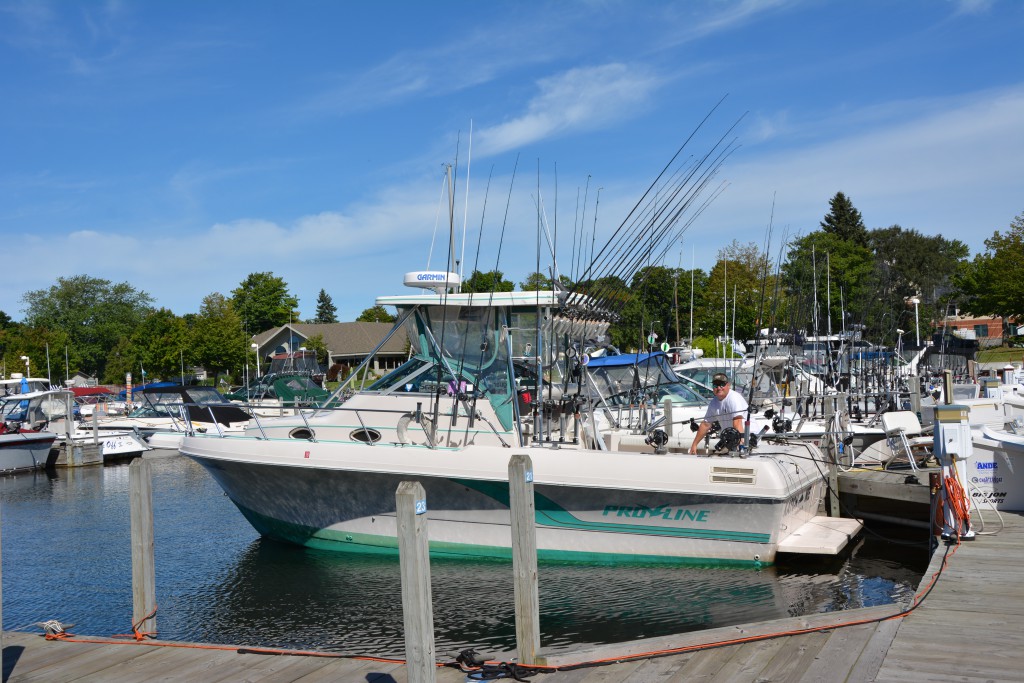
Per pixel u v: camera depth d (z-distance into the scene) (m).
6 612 9.25
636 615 8.05
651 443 9.75
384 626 8.27
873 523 10.70
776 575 8.97
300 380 27.94
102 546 12.42
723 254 51.56
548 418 10.09
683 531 9.25
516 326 10.30
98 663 6.01
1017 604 6.04
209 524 13.51
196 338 55.91
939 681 4.71
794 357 17.45
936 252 61.12
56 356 61.78
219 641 7.95
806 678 4.89
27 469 22.08
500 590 9.02
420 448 9.88
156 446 14.09
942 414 8.06
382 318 81.56
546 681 5.14
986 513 9.20
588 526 9.52
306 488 10.59
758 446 10.30
